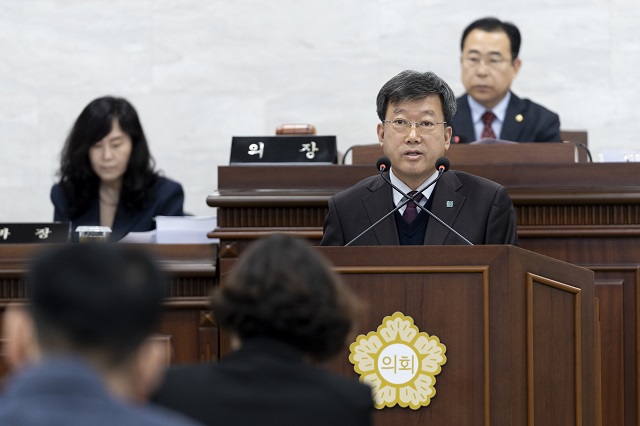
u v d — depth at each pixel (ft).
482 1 65.77
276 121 66.23
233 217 39.37
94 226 45.16
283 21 66.28
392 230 33.81
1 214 66.33
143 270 13.66
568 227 38.88
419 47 66.03
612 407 38.04
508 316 28.22
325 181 39.70
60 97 66.39
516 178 39.45
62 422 12.12
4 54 66.44
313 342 18.34
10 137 66.33
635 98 65.31
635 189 38.60
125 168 47.34
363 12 66.28
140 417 12.42
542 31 65.62
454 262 28.30
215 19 66.44
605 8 65.57
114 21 66.49
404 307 28.32
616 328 38.29
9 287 38.99
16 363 13.98
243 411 17.81
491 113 52.75
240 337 18.63
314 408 17.67
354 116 66.03
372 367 28.25
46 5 66.49
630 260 38.68
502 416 28.22
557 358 29.58
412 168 33.86
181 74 66.33
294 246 18.71
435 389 28.19
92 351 13.07
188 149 66.13
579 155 45.91
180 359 38.45
